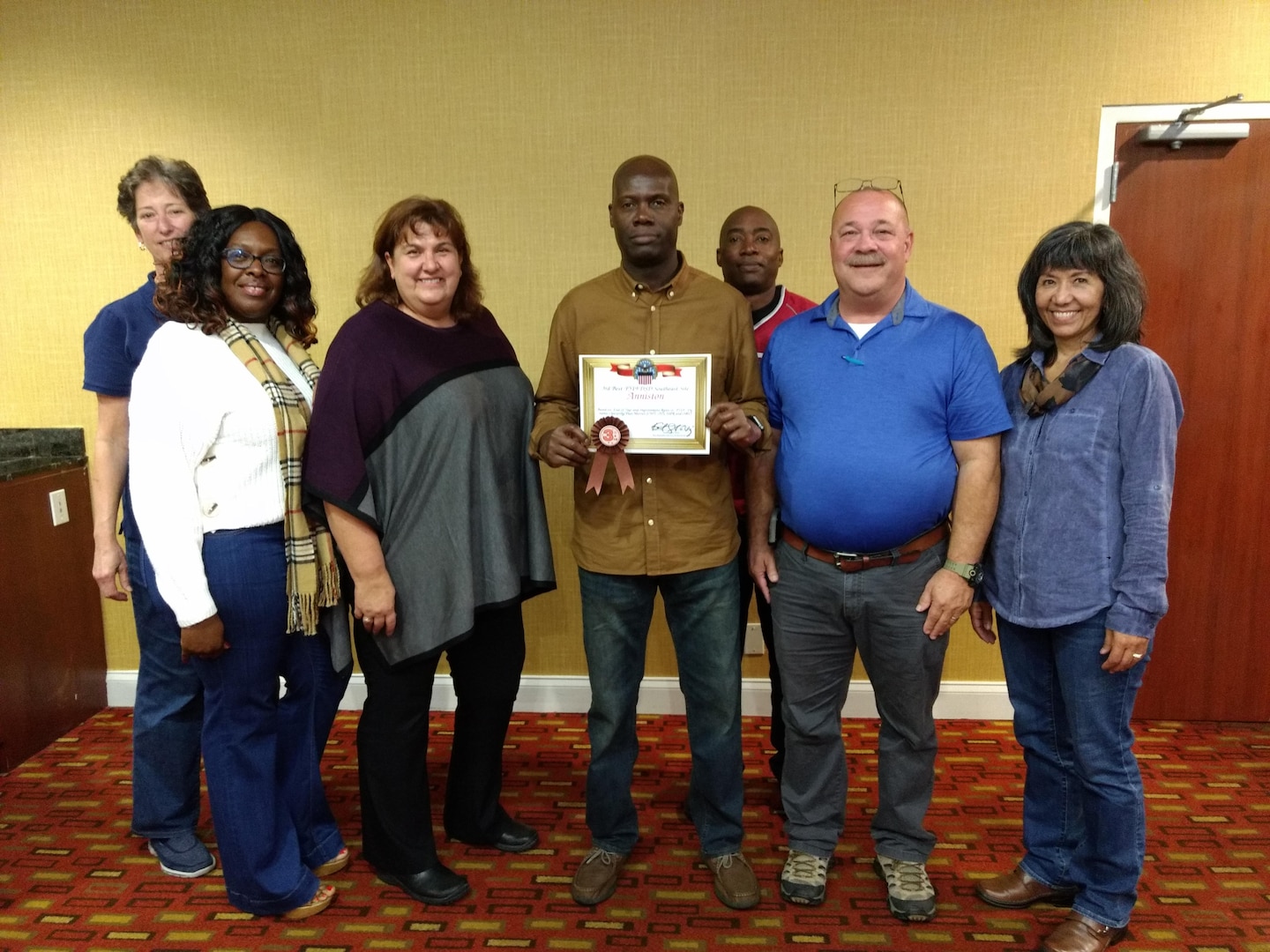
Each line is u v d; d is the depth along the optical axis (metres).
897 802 1.84
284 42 2.55
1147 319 2.56
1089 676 1.62
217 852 2.04
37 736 2.54
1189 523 2.65
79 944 1.73
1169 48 2.41
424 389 1.71
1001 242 2.54
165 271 1.88
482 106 2.55
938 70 2.46
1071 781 1.79
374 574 1.69
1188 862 2.00
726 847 1.91
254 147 2.61
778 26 2.47
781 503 1.82
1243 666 2.71
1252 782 2.37
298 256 1.80
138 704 1.98
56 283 2.69
